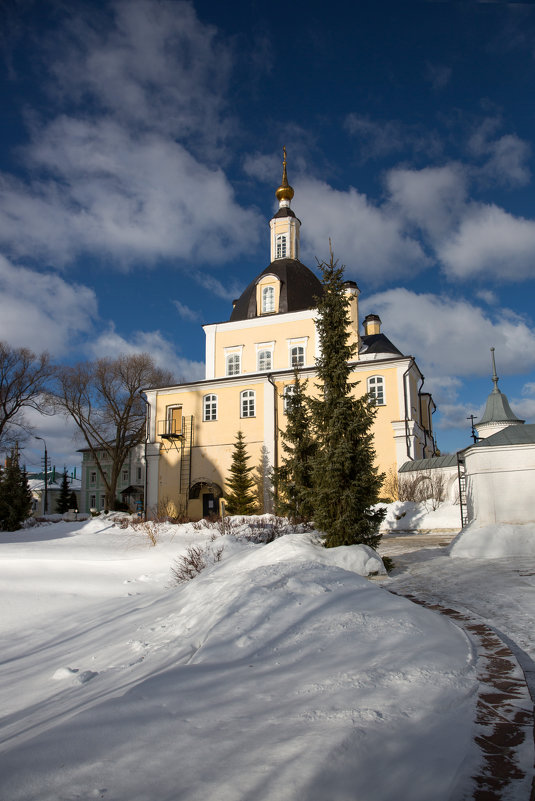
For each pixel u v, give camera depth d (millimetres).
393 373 32625
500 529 15820
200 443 36812
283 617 6164
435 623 6230
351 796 2613
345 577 8188
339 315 14320
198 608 7828
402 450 31438
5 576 15547
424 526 25469
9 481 31578
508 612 7488
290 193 44156
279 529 19109
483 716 3631
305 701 3807
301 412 22391
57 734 3293
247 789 2641
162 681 4309
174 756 2992
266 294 40062
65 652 8367
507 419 30797
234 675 4473
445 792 2668
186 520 30516
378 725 3342
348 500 12914
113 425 47688
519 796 2621
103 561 16672
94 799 2592
